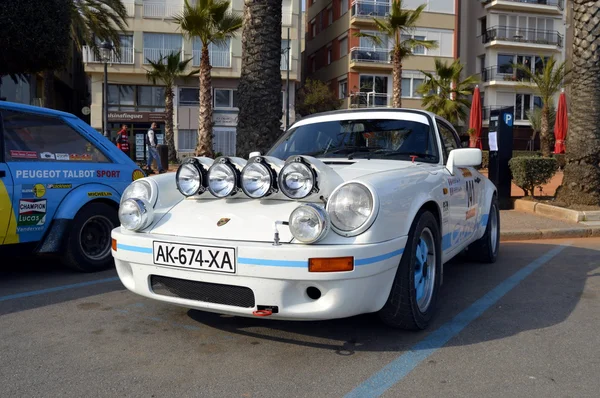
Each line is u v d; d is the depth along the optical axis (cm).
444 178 423
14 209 488
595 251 712
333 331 375
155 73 2744
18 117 508
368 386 291
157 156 1920
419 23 3597
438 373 308
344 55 3684
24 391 284
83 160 558
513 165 1059
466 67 4088
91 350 342
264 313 303
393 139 458
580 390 287
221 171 356
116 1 2069
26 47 1120
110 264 580
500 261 642
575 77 1002
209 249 313
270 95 832
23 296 467
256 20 824
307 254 293
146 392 284
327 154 453
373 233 305
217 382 296
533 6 3831
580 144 984
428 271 389
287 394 281
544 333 379
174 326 387
